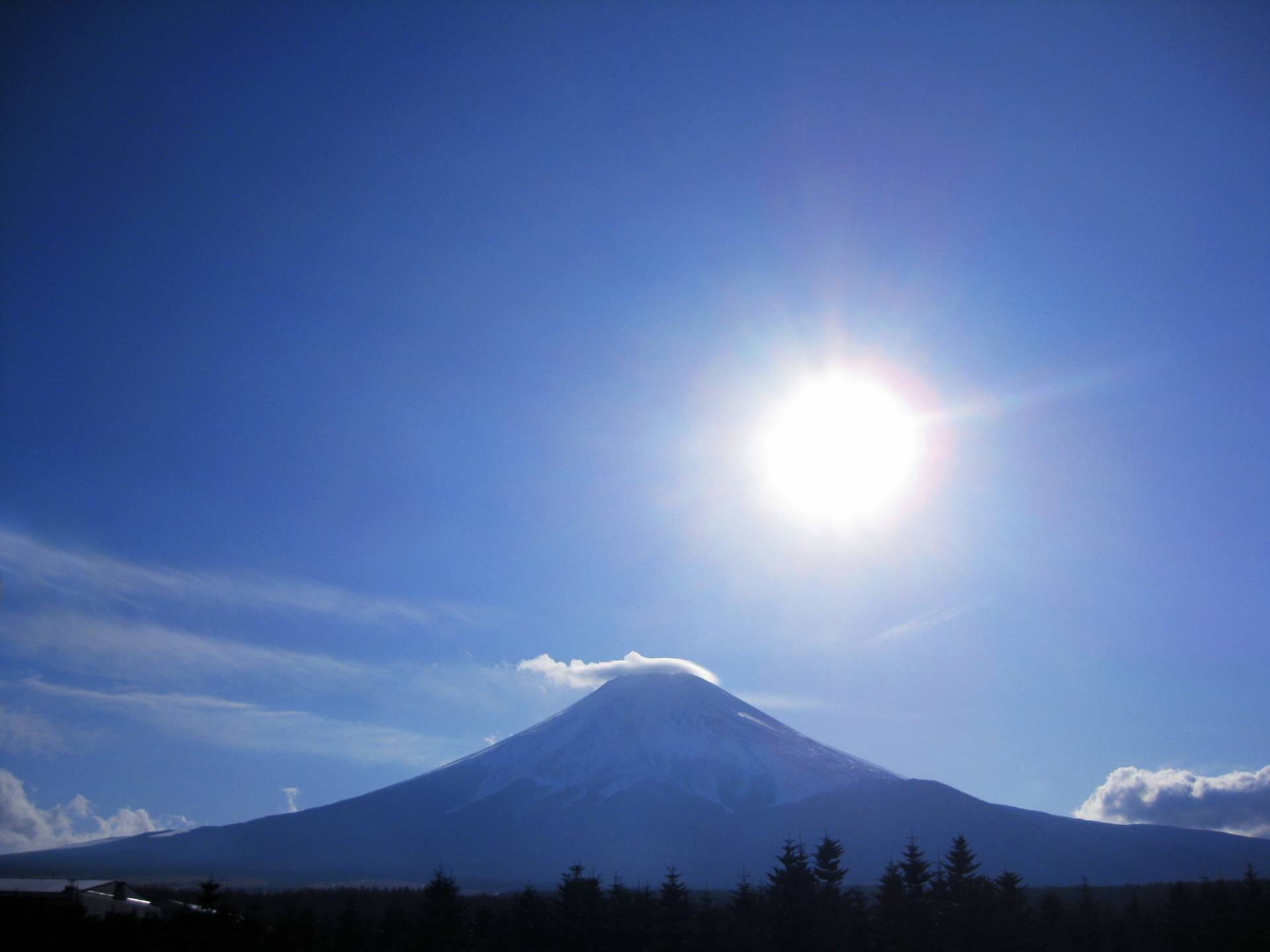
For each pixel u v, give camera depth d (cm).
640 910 11356
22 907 11206
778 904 11112
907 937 10906
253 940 11181
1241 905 11562
